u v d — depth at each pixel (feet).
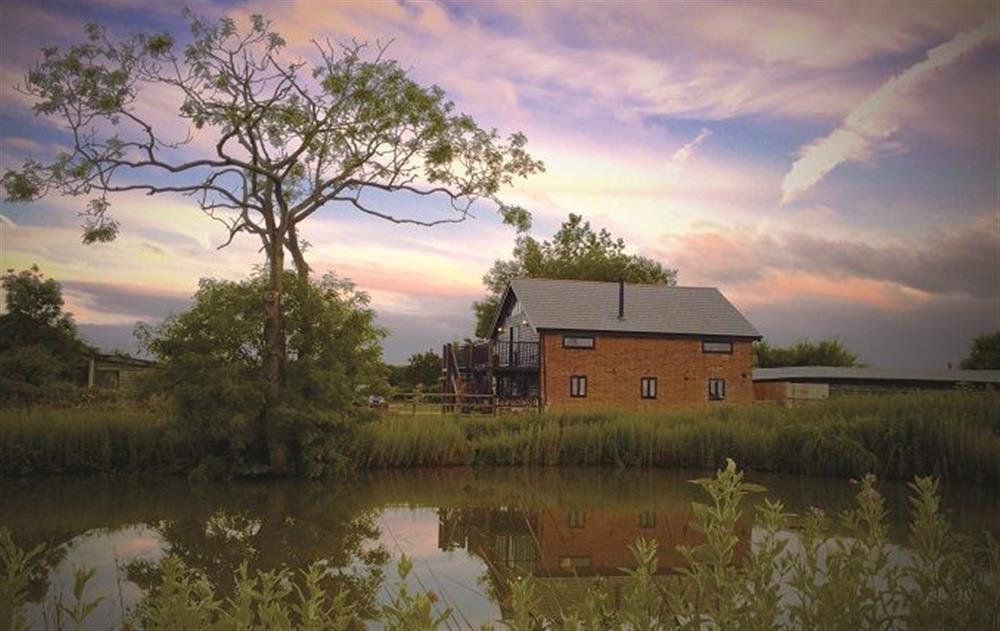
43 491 66.95
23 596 10.44
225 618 11.02
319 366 77.87
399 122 86.43
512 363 142.41
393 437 85.66
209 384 72.28
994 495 65.57
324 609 28.35
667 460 91.66
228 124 79.05
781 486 73.61
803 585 11.51
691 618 10.76
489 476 81.25
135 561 40.09
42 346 121.39
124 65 75.97
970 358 242.37
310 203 83.41
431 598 10.03
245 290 77.61
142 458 77.61
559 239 245.45
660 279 234.38
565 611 19.21
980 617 11.30
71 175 76.23
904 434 78.33
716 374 144.05
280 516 55.36
